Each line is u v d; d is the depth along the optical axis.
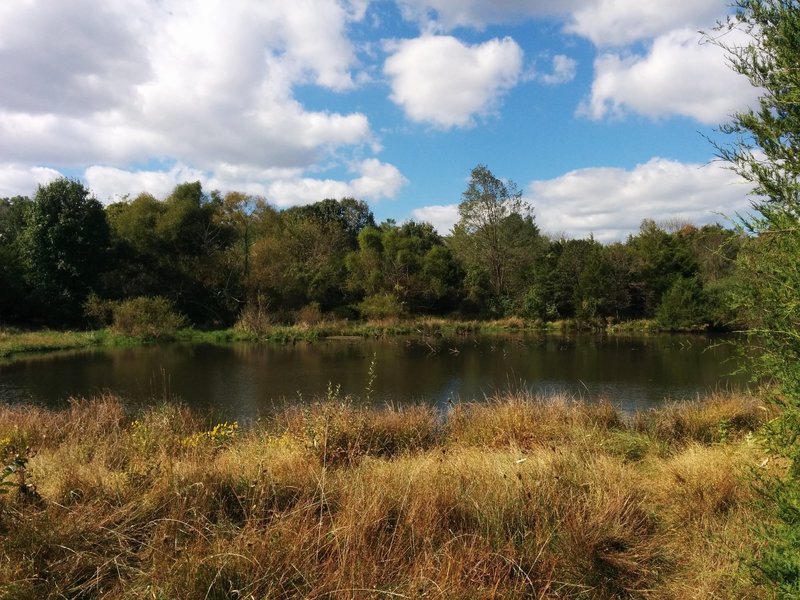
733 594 2.88
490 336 31.94
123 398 13.88
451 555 3.04
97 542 3.05
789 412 2.51
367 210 66.12
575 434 6.93
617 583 3.12
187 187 38.81
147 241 35.66
